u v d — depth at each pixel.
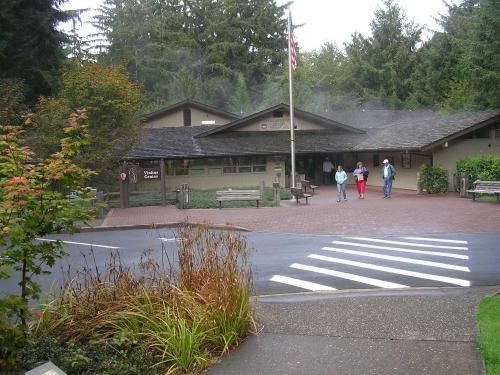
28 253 4.66
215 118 40.69
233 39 60.09
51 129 22.53
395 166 32.72
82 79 23.58
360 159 37.34
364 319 6.39
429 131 29.55
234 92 56.06
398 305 6.98
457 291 8.10
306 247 12.96
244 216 19.83
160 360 5.05
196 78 55.78
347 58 64.19
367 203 23.02
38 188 4.88
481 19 32.94
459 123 28.22
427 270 9.88
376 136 34.69
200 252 6.81
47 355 4.81
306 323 6.32
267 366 5.03
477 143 28.58
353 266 10.47
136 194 30.89
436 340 5.53
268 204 23.72
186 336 5.07
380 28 62.19
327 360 5.11
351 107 56.56
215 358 5.24
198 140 34.12
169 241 14.82
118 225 18.41
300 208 21.94
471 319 6.20
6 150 4.94
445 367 4.81
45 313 5.51
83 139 5.37
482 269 9.81
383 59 60.00
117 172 26.11
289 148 33.19
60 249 5.55
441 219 17.00
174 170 33.62
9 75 29.30
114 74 24.53
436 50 51.50
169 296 5.77
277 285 9.03
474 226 15.30
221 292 5.68
